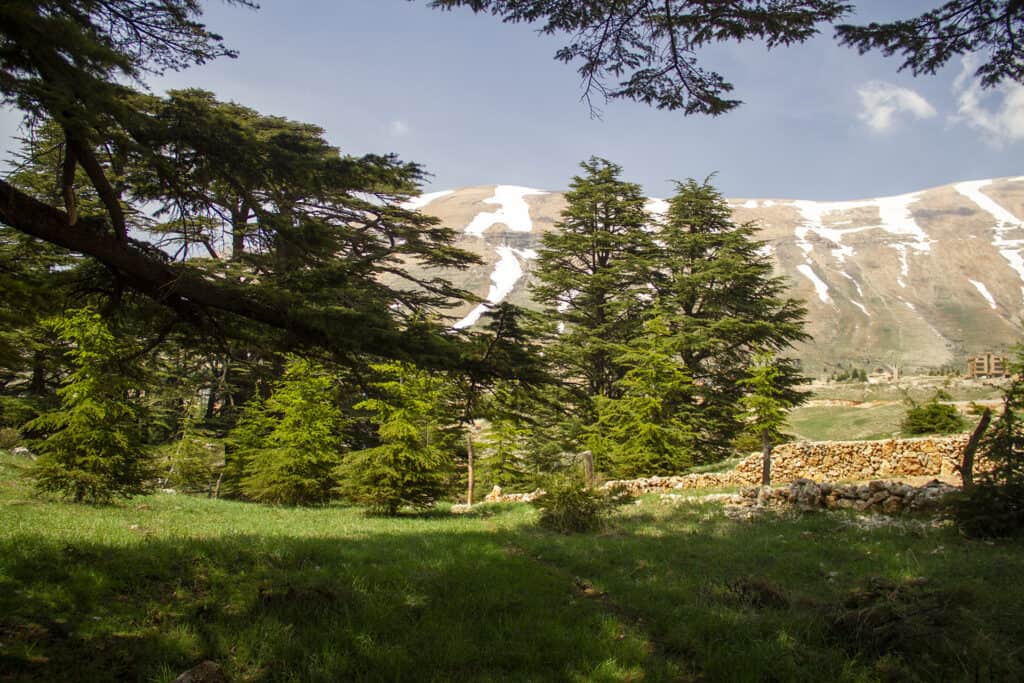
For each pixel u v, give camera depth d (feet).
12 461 66.74
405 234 73.00
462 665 17.83
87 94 17.17
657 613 23.11
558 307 114.42
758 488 55.31
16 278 19.54
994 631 18.78
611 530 44.75
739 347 104.47
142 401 64.49
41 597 19.34
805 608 22.79
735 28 20.02
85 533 31.91
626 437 82.48
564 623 21.81
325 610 21.17
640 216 114.21
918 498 45.60
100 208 27.96
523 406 27.43
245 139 21.11
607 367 107.34
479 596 23.94
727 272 101.09
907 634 18.45
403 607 22.27
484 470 84.07
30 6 15.60
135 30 21.16
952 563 29.40
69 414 47.96
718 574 29.27
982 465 62.03
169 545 28.12
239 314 23.73
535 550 36.11
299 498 69.72
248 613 20.67
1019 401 38.78
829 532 40.55
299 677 16.66
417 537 39.70
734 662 18.34
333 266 23.97
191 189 22.35
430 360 23.13
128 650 17.25
